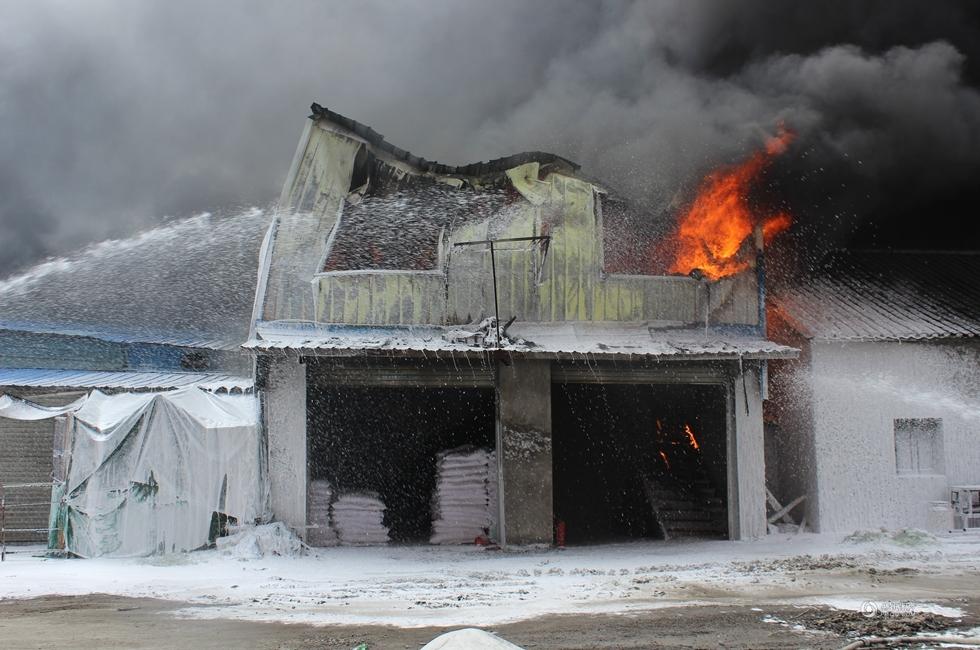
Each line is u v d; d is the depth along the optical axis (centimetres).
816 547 1678
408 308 1762
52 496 1555
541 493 1716
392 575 1345
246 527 1596
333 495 1750
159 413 1574
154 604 1060
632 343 1800
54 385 1823
